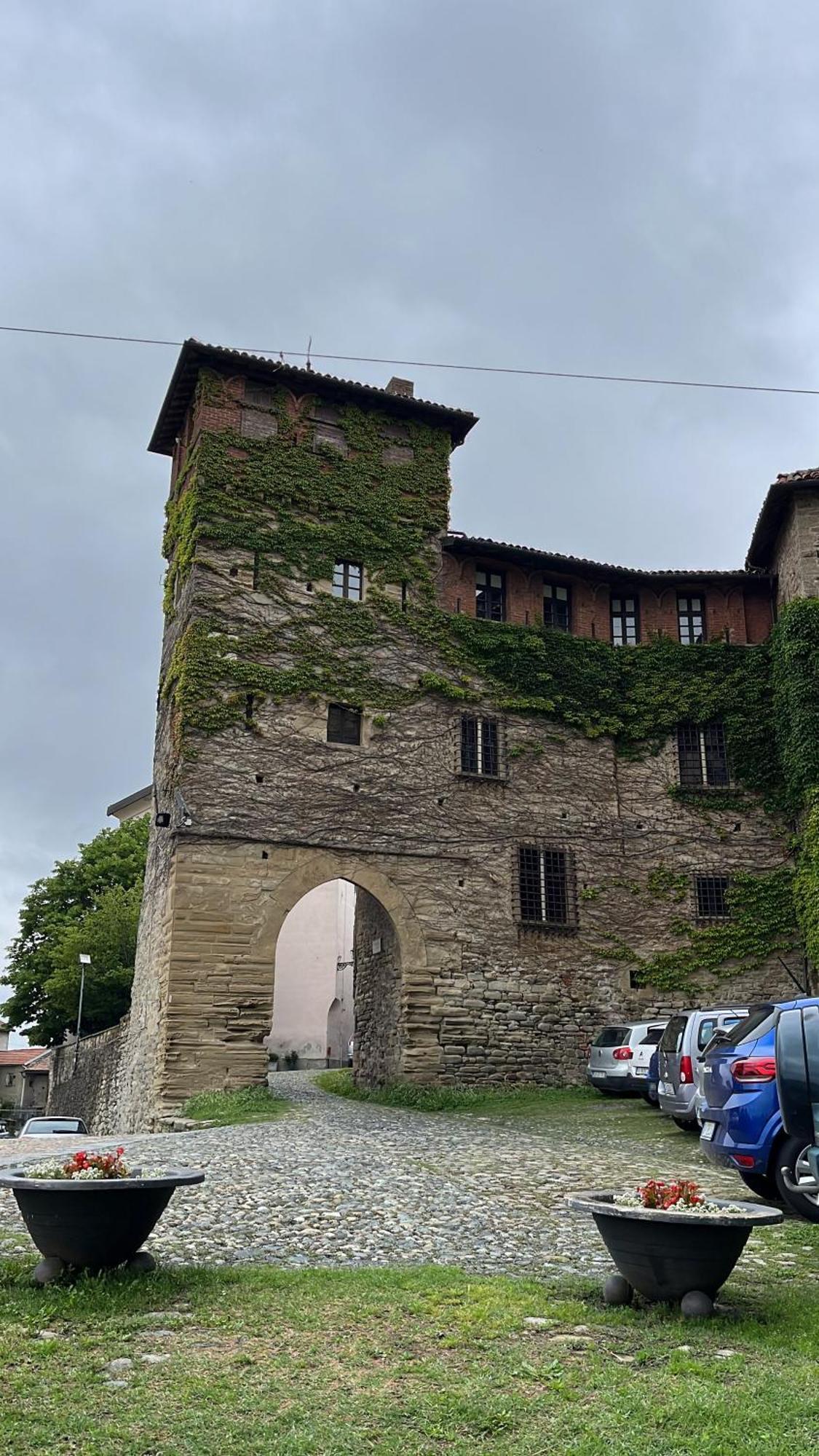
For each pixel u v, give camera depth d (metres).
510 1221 10.80
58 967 48.56
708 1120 11.61
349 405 28.52
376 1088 27.09
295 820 25.14
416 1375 6.11
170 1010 23.02
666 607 30.84
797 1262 9.31
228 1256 9.00
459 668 28.16
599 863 28.45
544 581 30.22
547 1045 26.61
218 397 27.00
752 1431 5.38
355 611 27.14
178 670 25.67
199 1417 5.43
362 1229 10.21
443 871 26.58
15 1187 7.54
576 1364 6.34
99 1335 6.63
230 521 26.25
